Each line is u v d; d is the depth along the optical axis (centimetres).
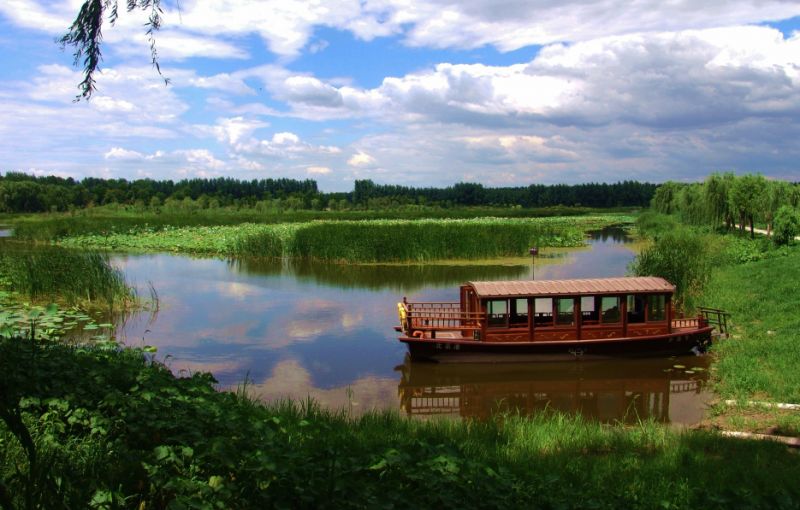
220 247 4606
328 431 952
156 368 1130
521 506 612
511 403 1456
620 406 1422
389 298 2759
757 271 2783
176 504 514
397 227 4519
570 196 15750
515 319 1759
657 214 7925
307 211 9988
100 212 8525
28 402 758
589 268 3738
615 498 707
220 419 787
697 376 1636
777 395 1322
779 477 823
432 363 1742
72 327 2048
